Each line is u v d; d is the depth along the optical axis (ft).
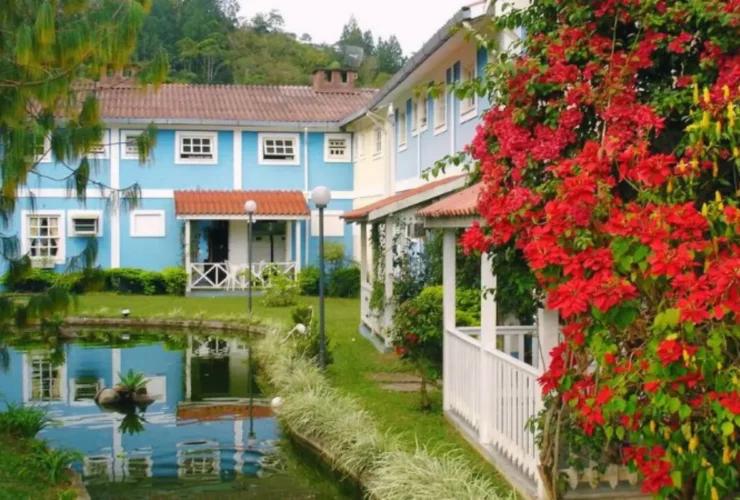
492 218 17.69
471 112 50.26
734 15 16.44
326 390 35.99
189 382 46.39
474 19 40.34
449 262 31.86
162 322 68.39
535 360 28.84
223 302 81.30
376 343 52.39
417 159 65.62
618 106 16.96
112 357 54.90
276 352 48.03
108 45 25.43
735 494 16.39
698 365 12.32
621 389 13.55
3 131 28.07
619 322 13.43
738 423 11.90
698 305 11.85
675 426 13.64
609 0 18.10
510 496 20.53
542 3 19.81
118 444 33.42
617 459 20.21
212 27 206.18
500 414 25.45
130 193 34.12
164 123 91.91
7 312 29.48
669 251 12.34
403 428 30.48
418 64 54.85
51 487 25.11
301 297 87.92
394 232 52.85
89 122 30.60
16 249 31.76
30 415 31.73
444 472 22.04
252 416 38.17
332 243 93.91
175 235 94.27
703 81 17.28
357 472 26.76
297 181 97.14
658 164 13.73
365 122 89.04
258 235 97.35
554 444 20.01
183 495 27.07
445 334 32.17
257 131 96.02
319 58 217.97
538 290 20.03
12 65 26.68
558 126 18.08
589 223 14.25
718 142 13.65
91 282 32.40
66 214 90.74
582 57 18.40
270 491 27.50
